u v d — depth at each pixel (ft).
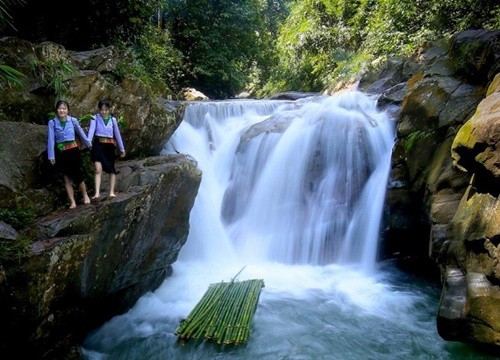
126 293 15.74
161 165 17.31
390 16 41.32
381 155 23.15
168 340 14.34
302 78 58.03
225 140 29.78
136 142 19.66
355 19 49.39
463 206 14.26
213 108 31.27
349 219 22.41
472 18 31.76
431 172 17.92
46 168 14.33
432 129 19.22
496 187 12.55
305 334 14.62
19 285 10.14
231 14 53.67
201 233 22.49
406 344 13.96
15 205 12.76
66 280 11.55
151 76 34.63
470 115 17.80
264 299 17.48
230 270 21.16
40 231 11.85
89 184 15.69
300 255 22.74
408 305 17.12
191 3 50.65
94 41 26.13
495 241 11.96
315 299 17.65
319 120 25.64
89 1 23.61
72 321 12.72
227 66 55.31
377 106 27.43
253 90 75.25
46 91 16.26
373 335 14.60
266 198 25.02
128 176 16.11
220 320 14.94
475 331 12.14
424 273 20.53
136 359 13.35
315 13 55.26
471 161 13.15
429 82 20.94
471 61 19.74
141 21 26.89
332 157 23.99
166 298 17.61
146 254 16.06
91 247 12.51
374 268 20.93
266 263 22.50
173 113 22.26
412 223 19.57
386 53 40.55
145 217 15.33
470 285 12.48
